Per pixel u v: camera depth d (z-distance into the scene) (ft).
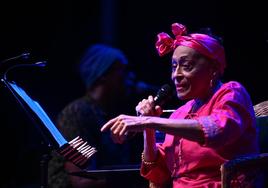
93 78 20.75
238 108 12.67
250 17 26.78
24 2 30.09
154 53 29.60
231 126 12.24
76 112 20.33
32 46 30.22
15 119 25.50
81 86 29.99
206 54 13.15
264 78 25.44
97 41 30.37
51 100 29.94
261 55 25.79
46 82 29.81
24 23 30.17
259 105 15.60
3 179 24.64
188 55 13.15
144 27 29.96
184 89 13.30
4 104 25.40
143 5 29.91
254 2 26.76
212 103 13.19
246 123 12.80
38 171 24.25
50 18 30.48
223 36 27.07
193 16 28.71
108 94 20.86
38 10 30.32
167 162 14.03
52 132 13.32
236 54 26.37
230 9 27.27
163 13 29.63
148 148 14.24
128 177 15.78
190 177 13.33
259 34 26.25
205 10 28.25
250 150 13.21
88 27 30.53
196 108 13.74
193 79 13.16
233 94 12.85
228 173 12.01
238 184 12.60
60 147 13.10
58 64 30.27
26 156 24.32
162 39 13.73
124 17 30.14
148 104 13.39
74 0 30.55
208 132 12.03
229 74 26.13
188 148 13.32
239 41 26.58
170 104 21.68
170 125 12.03
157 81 29.27
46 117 13.69
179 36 13.50
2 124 25.36
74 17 30.60
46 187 15.29
